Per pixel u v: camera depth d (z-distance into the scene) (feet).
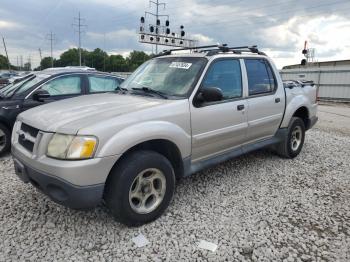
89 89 21.67
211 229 10.62
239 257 9.21
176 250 9.47
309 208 12.26
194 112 11.94
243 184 14.51
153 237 10.12
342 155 19.83
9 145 18.70
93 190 9.27
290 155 18.43
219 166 16.96
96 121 9.68
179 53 14.69
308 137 25.34
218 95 11.66
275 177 15.52
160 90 12.72
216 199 12.87
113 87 23.02
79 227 10.64
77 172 8.98
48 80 20.15
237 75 14.34
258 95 15.33
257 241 9.98
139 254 9.27
